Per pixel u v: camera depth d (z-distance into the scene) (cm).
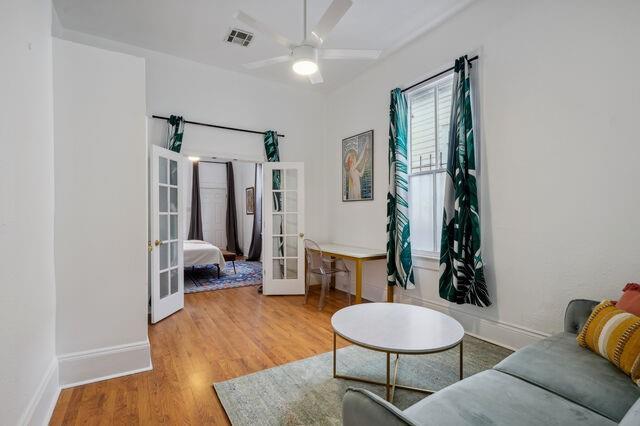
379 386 218
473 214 290
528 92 264
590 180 229
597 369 149
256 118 478
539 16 257
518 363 160
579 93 234
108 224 231
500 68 284
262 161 483
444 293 316
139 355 239
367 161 448
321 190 538
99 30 355
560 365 154
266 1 305
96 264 228
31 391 168
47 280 199
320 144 538
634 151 209
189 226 859
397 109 377
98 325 228
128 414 188
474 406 125
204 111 437
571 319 200
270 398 203
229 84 456
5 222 140
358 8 314
